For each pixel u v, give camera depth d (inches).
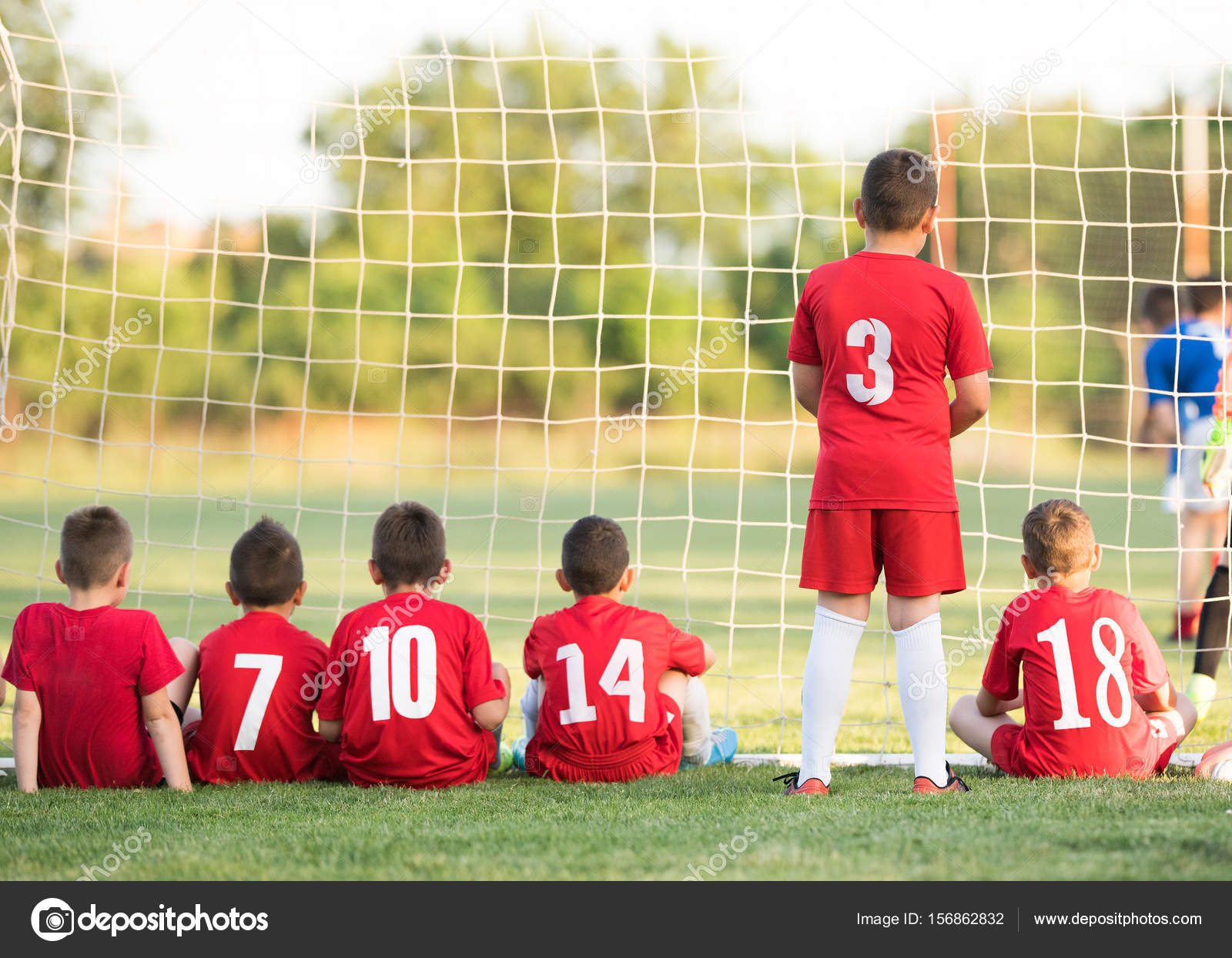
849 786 435.8
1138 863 284.8
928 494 399.5
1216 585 601.9
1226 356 692.1
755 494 2534.5
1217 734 576.7
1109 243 2669.8
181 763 424.2
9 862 306.3
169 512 1971.0
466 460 2938.0
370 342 2842.0
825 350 414.9
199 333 2628.0
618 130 2970.0
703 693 495.8
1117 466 2696.9
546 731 461.1
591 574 467.2
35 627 425.1
